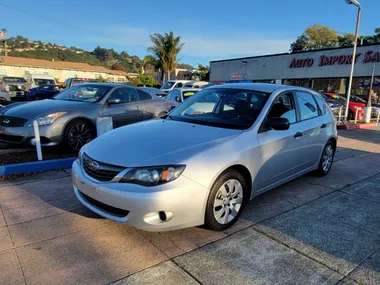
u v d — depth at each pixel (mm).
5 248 2891
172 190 2787
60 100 6852
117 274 2578
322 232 3408
